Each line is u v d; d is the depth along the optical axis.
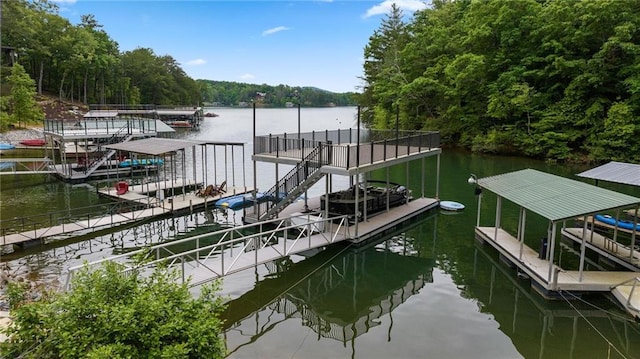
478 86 42.91
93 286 6.08
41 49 67.69
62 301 5.86
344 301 11.80
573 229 16.52
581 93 36.25
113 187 25.73
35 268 13.40
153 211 19.66
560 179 14.64
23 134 48.19
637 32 34.06
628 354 9.11
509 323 10.43
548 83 39.38
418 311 11.11
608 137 34.56
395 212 19.11
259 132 64.44
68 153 36.56
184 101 111.75
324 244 14.62
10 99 51.03
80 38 75.06
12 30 64.44
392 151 18.44
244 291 12.35
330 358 8.91
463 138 44.31
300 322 10.59
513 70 39.53
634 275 11.70
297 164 16.53
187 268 11.94
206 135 60.03
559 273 11.84
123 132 31.41
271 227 17.75
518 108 38.50
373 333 9.99
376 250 15.68
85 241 16.28
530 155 38.97
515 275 13.38
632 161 33.59
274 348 9.33
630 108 33.16
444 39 46.62
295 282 12.99
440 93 46.12
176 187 25.62
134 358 5.32
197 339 5.82
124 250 15.36
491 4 40.22
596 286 11.10
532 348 9.32
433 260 14.73
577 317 10.62
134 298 5.91
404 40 57.16
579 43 36.12
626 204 11.29
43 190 25.50
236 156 42.97
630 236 15.88
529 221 18.91
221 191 23.80
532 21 38.84
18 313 5.83
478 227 16.86
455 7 51.06
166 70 106.44
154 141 25.44
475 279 13.15
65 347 5.39
